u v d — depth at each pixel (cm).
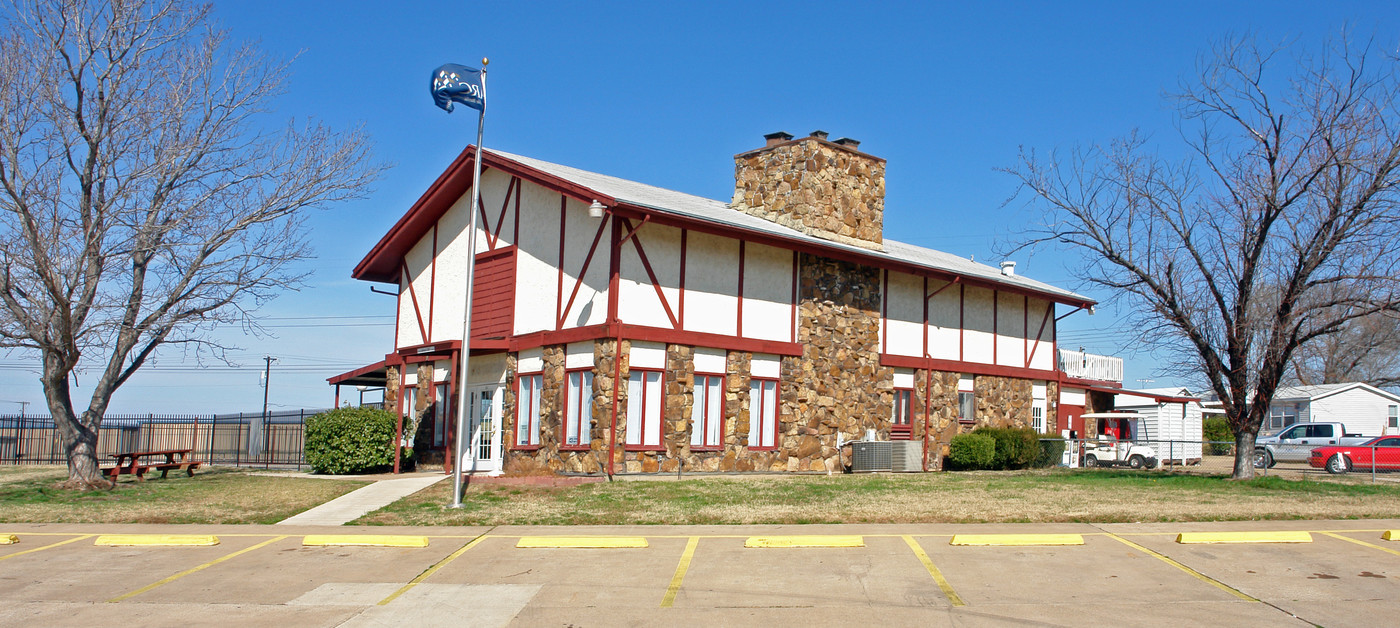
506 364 2266
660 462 1981
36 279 1820
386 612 907
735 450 2097
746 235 2059
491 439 2311
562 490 1702
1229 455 3409
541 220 2217
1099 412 3127
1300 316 1908
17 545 1270
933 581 993
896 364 2439
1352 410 4175
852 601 918
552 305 2145
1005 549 1152
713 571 1050
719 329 2103
